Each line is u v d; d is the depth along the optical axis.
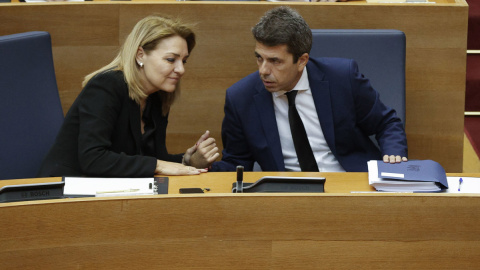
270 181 5.72
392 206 5.17
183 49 6.78
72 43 9.30
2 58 7.05
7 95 7.10
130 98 6.77
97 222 4.98
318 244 5.19
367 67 8.34
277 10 6.88
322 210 5.16
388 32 8.37
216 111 9.55
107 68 6.91
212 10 9.20
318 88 7.46
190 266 5.16
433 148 9.59
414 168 6.45
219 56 9.35
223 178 6.52
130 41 6.74
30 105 7.27
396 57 8.34
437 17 9.17
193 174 6.59
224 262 5.18
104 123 6.64
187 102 9.50
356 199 5.16
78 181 6.19
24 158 7.25
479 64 12.64
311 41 6.98
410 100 9.45
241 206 5.12
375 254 5.23
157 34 6.65
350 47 8.34
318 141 7.63
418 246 5.23
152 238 5.08
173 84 6.83
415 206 5.17
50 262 4.95
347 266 5.24
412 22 9.20
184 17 9.20
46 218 4.90
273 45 6.80
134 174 6.50
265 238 5.17
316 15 9.20
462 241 5.22
